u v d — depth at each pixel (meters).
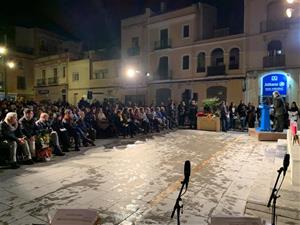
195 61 25.12
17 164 7.01
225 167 7.10
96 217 2.21
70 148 9.66
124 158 8.12
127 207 4.52
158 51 27.52
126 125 12.67
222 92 23.58
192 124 17.02
